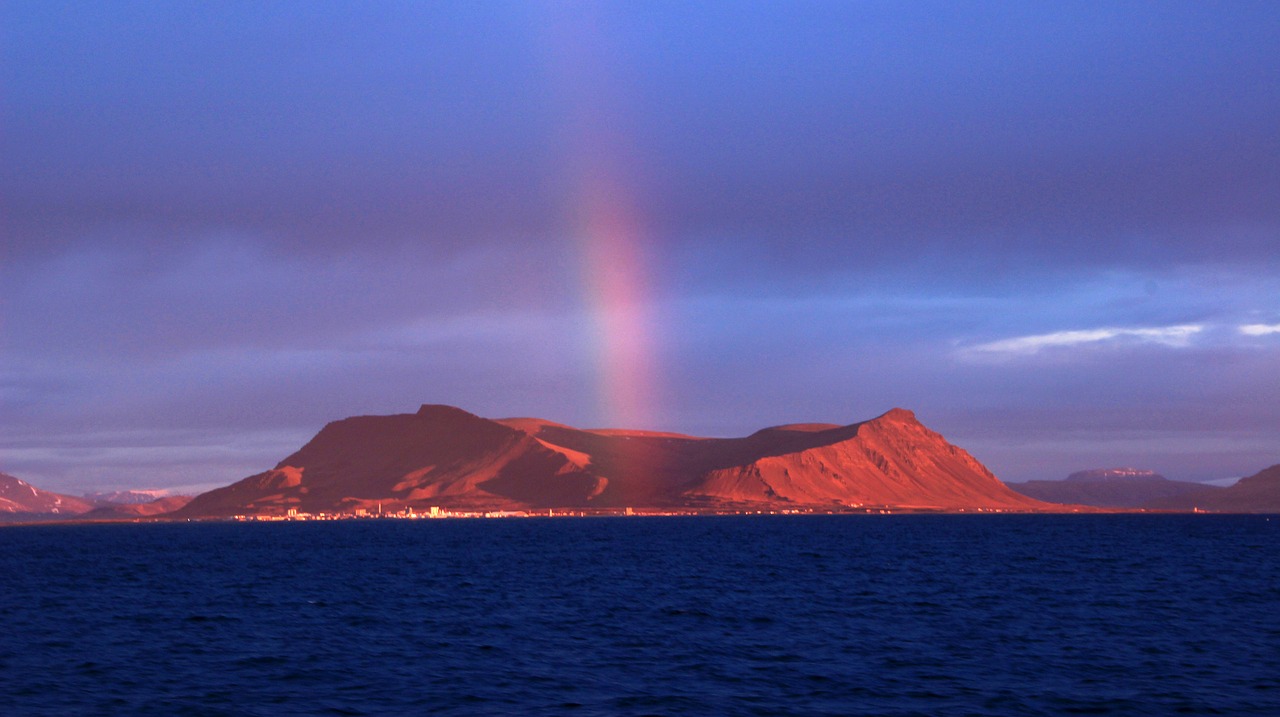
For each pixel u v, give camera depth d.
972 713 37.03
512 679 43.09
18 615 65.88
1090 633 55.53
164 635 56.00
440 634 55.88
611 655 48.84
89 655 49.38
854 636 54.66
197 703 38.97
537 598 74.75
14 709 38.12
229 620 62.53
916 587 82.56
